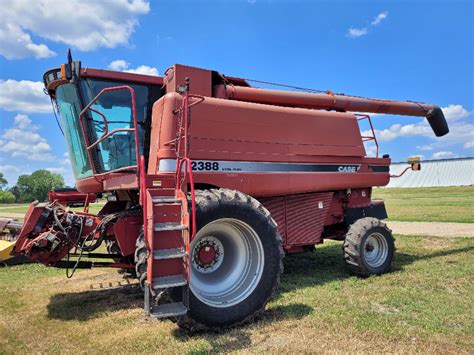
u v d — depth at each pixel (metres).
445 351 3.50
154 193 3.93
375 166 7.16
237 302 4.15
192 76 5.61
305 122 6.16
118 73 5.62
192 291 3.90
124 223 4.92
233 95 6.10
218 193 4.28
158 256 3.60
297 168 6.01
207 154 5.12
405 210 20.84
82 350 3.70
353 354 3.43
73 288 6.07
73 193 7.48
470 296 5.07
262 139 5.64
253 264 4.38
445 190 49.91
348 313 4.46
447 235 10.88
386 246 6.58
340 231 7.33
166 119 4.88
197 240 4.32
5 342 3.94
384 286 5.66
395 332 3.89
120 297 5.54
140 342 3.82
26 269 7.43
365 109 7.76
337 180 6.54
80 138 5.75
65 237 5.05
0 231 8.25
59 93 5.97
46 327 4.35
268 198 6.19
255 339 3.80
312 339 3.77
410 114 8.59
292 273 6.75
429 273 6.36
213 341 3.77
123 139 5.63
